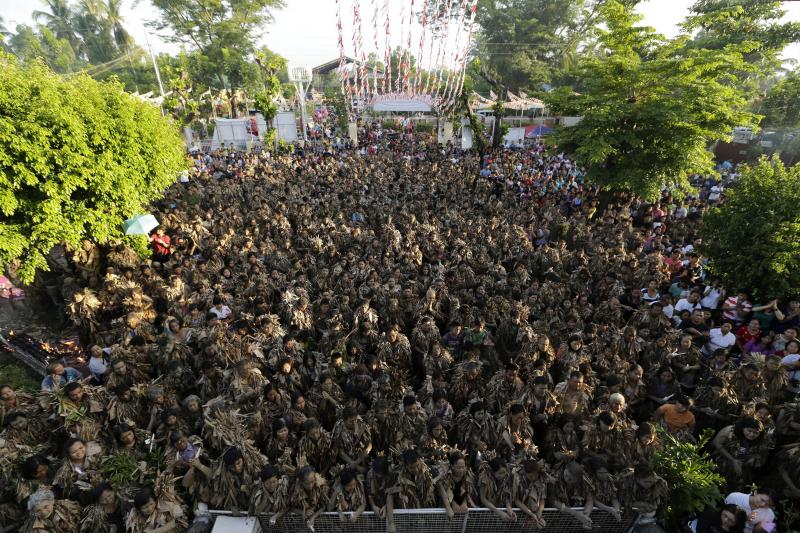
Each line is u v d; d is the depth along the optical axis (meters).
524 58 64.25
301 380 8.57
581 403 7.58
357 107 45.81
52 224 10.53
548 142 20.39
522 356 8.98
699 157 17.38
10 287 14.21
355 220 19.22
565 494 6.11
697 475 5.96
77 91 11.82
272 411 7.59
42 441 7.16
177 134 17.31
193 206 20.67
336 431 6.93
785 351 8.93
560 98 19.78
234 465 5.99
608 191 20.84
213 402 7.39
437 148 37.62
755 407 7.18
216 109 52.44
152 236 15.75
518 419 6.93
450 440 7.36
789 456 6.55
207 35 64.31
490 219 17.91
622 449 6.54
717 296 11.38
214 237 16.38
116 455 6.44
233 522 5.82
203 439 6.86
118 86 13.70
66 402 7.17
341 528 6.04
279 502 5.84
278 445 6.70
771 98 32.69
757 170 11.15
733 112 16.78
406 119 59.03
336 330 10.03
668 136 17.03
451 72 37.94
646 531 5.95
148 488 5.89
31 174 9.90
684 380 8.80
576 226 17.39
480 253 14.57
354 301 11.69
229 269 13.63
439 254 14.67
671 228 17.50
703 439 6.57
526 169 29.11
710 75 17.47
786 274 10.10
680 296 11.75
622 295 11.55
